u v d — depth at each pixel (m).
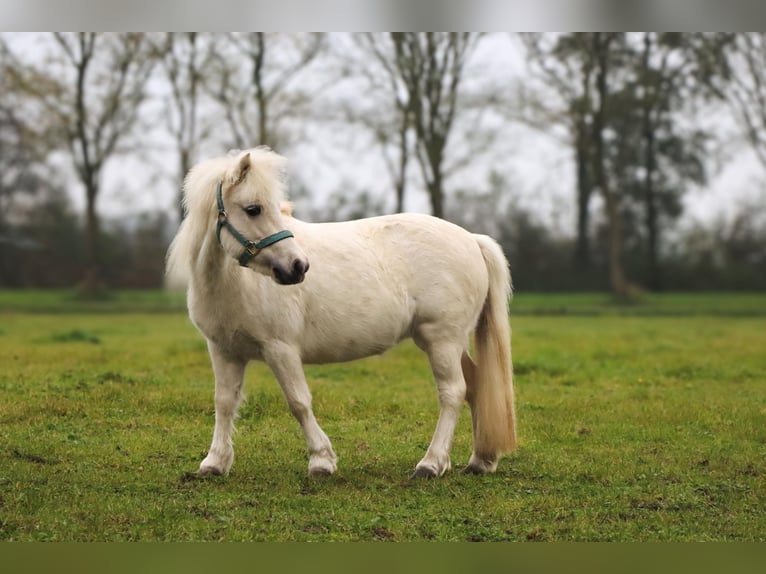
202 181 7.03
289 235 6.86
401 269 7.66
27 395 10.44
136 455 8.16
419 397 11.56
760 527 6.50
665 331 23.44
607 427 9.89
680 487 7.47
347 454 8.49
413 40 38.19
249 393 11.01
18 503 6.54
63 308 34.41
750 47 39.97
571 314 33.31
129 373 12.84
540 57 40.31
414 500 6.95
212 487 7.13
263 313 7.09
